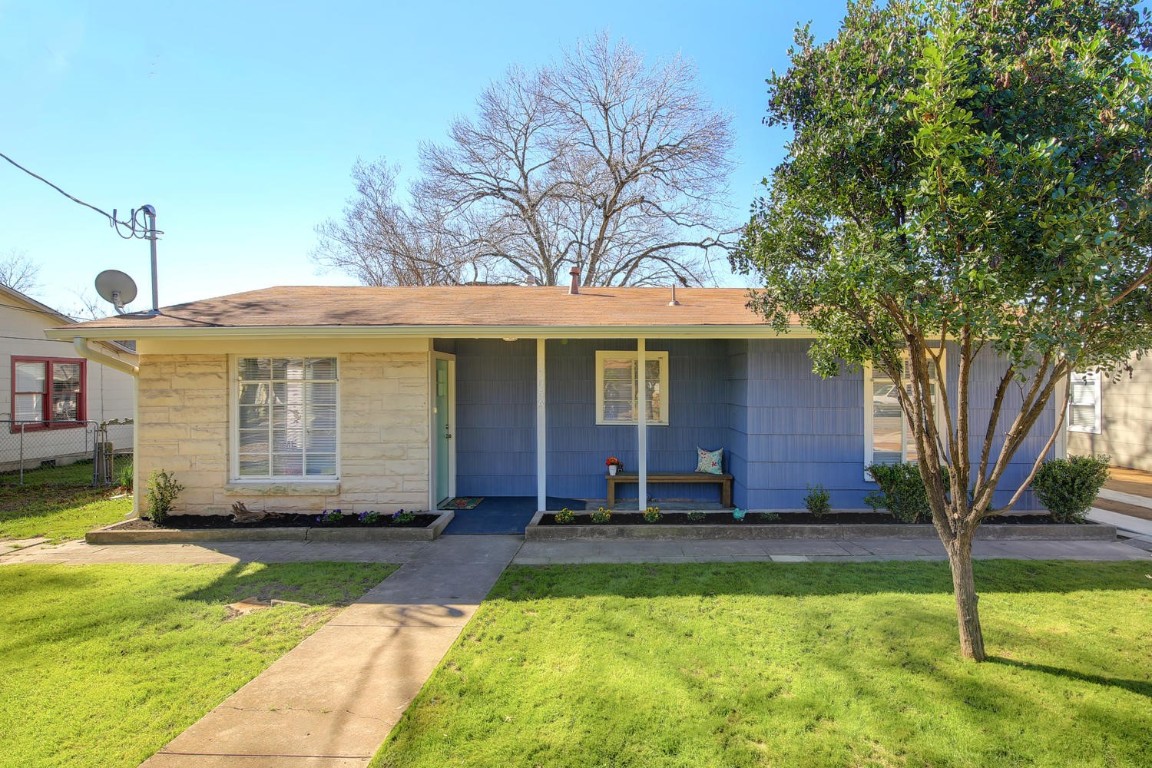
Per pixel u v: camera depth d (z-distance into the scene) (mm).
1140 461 12125
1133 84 2871
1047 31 3248
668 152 22250
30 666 3719
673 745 2822
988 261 3049
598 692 3314
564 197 22016
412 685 3475
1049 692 3287
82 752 2814
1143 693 3273
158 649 3980
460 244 23000
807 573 5496
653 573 5531
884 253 3156
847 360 4348
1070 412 13945
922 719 3029
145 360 7645
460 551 6426
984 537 6812
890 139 3377
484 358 9133
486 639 4074
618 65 21719
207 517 7586
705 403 9023
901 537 6883
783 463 7715
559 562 5965
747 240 4344
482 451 9133
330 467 7770
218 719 3105
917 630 4141
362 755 2785
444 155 22703
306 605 4832
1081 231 2672
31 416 13867
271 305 8570
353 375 7648
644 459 7645
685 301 9422
